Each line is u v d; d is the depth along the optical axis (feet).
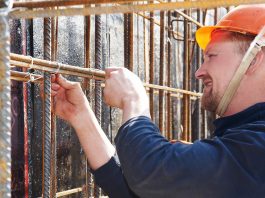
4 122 3.81
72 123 7.64
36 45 14.73
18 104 13.94
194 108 24.14
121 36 19.60
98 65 9.55
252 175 5.22
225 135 5.49
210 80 6.40
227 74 6.20
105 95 6.38
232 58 6.22
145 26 20.92
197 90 23.75
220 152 5.28
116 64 19.27
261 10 6.39
